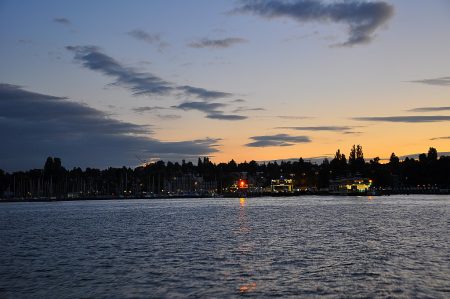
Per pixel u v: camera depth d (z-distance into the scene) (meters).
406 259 60.78
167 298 44.00
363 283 48.28
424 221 121.25
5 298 44.44
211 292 45.78
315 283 48.56
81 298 44.25
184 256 65.69
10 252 72.88
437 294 44.12
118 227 116.75
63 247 78.00
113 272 55.12
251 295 44.62
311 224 115.75
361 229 100.69
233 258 63.38
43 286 48.78
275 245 75.75
